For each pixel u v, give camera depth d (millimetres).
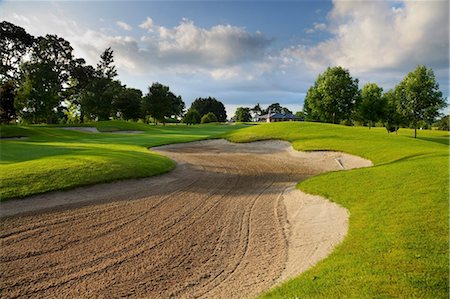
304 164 23922
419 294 5242
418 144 26078
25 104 53906
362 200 11586
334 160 24656
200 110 181375
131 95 98812
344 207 11383
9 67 71188
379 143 27328
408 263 6363
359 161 23250
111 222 10430
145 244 8812
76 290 6484
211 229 10047
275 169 21688
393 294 5293
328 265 6840
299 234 9625
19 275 7008
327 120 67250
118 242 8891
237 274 7168
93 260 7797
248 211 11977
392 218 9133
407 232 7934
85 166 16141
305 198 13461
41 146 28047
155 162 20141
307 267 7207
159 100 96500
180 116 145125
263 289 6422
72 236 9203
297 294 5668
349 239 8359
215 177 18500
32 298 6199
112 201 12680
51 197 12375
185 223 10539
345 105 64125
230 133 42250
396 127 54531
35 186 12898
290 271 7160
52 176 14156
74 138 44500
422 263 6293
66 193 12969
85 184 13977
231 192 14891
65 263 7605
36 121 62938
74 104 88312
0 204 11203
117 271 7289
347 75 64688
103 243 8797
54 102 57938
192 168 21266
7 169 14711
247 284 6691
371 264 6527
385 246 7344
